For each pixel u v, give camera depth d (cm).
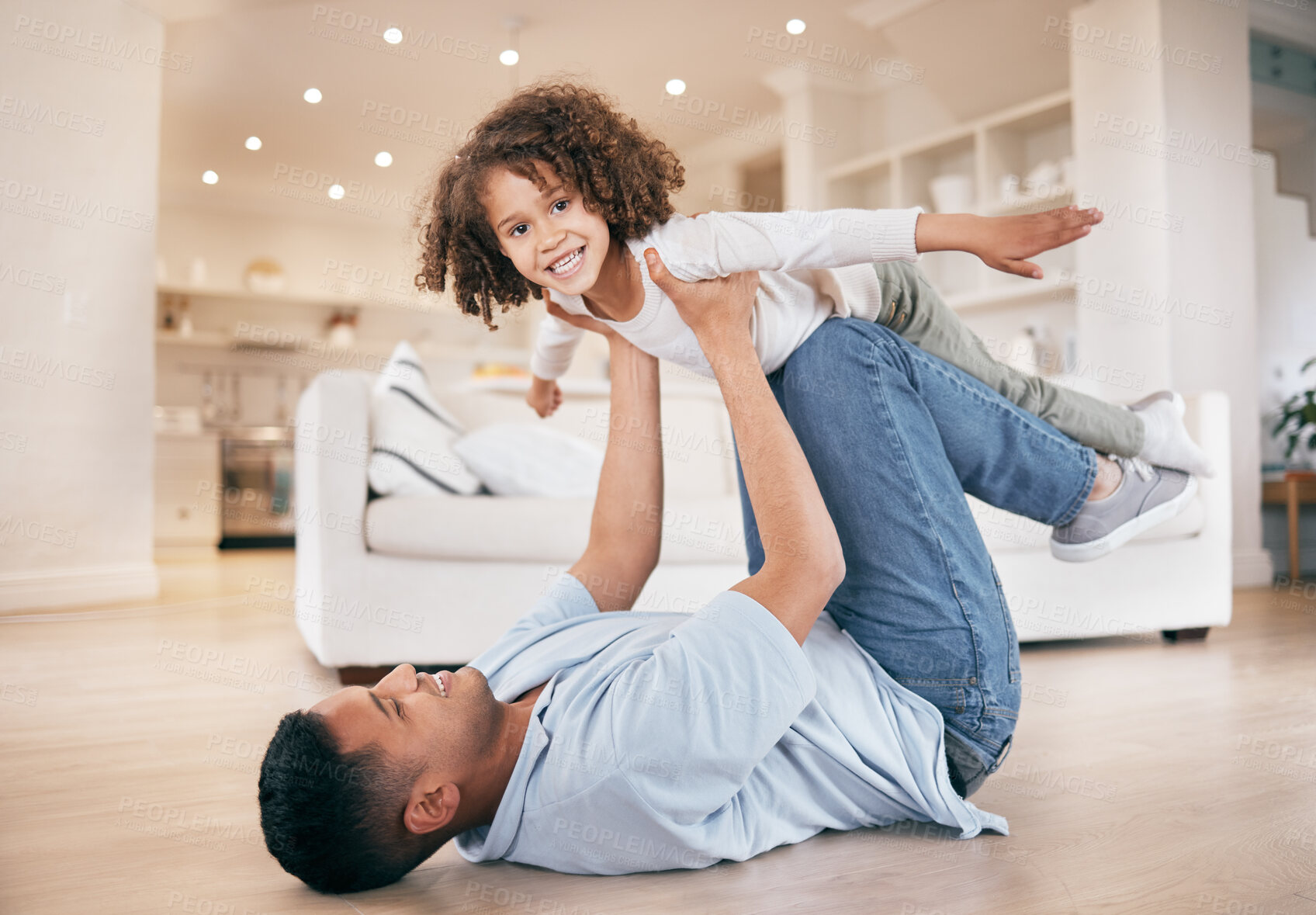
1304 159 505
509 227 106
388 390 271
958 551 111
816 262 106
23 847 113
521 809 97
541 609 121
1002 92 496
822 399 114
